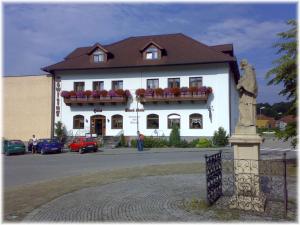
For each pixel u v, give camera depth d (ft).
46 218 27.96
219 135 111.14
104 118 126.21
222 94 114.42
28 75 134.72
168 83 119.65
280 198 33.32
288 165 53.67
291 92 53.06
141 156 82.84
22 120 134.51
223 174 43.62
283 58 52.19
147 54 122.42
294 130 52.11
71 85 129.18
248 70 31.81
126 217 27.94
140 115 122.21
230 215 27.99
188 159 72.64
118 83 125.18
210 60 113.50
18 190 40.68
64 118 130.21
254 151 31.12
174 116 119.03
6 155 98.94
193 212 29.04
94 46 127.54
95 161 74.08
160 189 39.37
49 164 71.26
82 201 33.76
